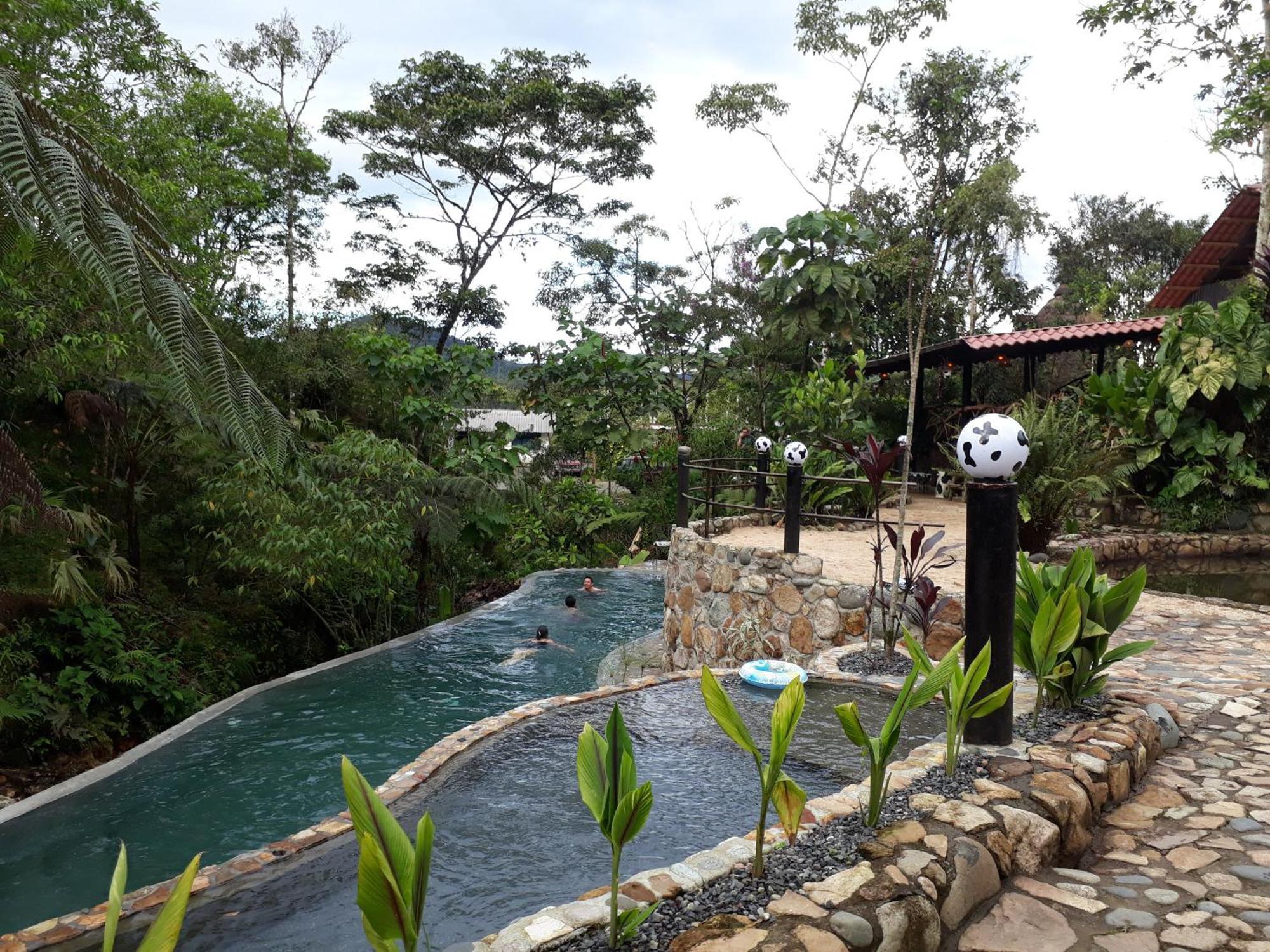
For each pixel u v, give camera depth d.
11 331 8.84
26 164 4.49
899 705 2.84
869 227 20.84
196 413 5.40
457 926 2.91
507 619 10.77
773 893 2.40
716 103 12.84
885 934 2.20
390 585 11.64
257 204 15.31
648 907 2.30
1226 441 12.58
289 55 21.81
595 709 5.26
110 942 1.51
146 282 5.07
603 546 16.56
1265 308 13.10
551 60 25.45
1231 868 2.82
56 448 10.98
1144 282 28.47
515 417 25.12
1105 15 16.02
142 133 11.20
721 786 3.99
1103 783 3.26
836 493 10.30
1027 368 15.55
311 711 6.97
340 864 3.55
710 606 7.78
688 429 18.95
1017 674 4.66
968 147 12.91
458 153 24.86
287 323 17.48
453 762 4.46
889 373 18.06
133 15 11.13
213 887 3.36
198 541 11.37
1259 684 4.91
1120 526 13.09
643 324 21.75
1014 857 2.79
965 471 3.58
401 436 16.27
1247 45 15.67
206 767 5.66
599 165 26.70
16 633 7.89
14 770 7.01
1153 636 6.32
